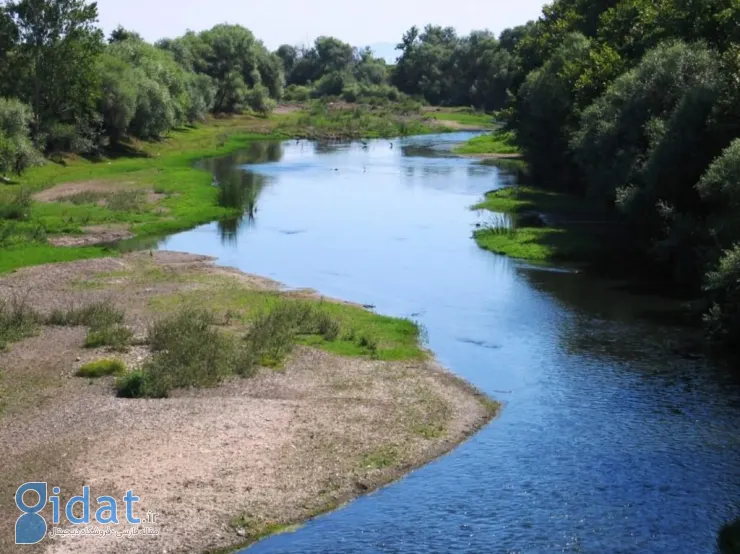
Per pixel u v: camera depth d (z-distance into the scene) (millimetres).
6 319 34625
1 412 26375
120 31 134500
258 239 55500
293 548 19766
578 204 65500
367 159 99375
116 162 87500
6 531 19562
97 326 34625
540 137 75750
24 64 84250
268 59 167875
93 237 54531
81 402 27234
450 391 29281
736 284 33094
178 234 57188
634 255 49188
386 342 34219
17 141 73250
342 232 57594
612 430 26000
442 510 21422
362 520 21000
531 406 28078
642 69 51844
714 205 42844
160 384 28266
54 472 22359
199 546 19609
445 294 42094
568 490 22312
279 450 24203
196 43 148000
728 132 43062
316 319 36000
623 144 51469
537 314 38469
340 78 191750
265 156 102125
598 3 79812
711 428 25984
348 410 27281
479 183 79312
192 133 119062
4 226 54000
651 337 34938
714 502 21516
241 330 35219
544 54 84500
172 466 22906
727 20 51094
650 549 19500
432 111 166000
